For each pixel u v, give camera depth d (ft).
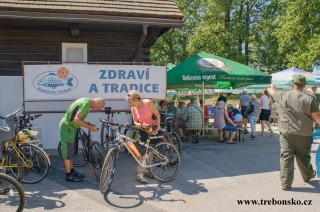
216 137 41.32
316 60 82.43
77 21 28.89
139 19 30.14
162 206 17.20
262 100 43.42
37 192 19.22
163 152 21.53
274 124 60.34
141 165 20.65
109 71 27.43
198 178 22.24
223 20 110.01
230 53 106.01
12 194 15.03
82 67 27.09
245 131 46.68
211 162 26.86
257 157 28.89
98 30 33.96
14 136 20.48
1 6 27.61
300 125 19.29
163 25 30.96
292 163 19.61
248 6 112.78
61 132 21.01
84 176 21.76
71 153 21.24
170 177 21.57
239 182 21.36
